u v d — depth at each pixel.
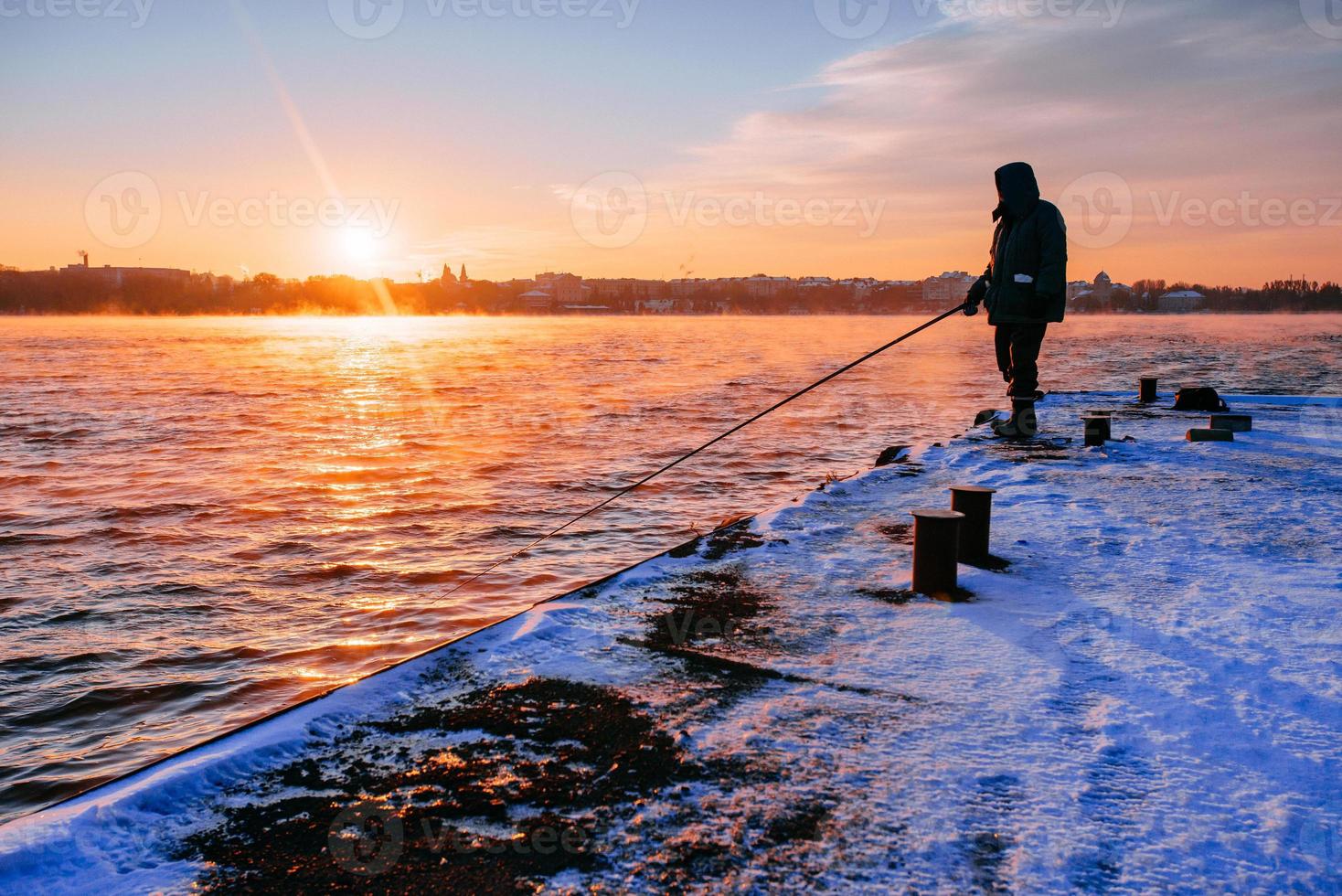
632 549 14.03
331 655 9.64
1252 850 2.11
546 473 21.28
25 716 8.16
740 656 3.31
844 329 195.12
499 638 3.47
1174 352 78.56
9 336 146.38
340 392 45.69
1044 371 53.81
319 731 2.68
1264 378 44.38
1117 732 2.72
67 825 2.13
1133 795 2.36
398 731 2.68
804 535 5.25
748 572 4.46
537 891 1.93
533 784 2.38
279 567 13.13
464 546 14.29
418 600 11.55
